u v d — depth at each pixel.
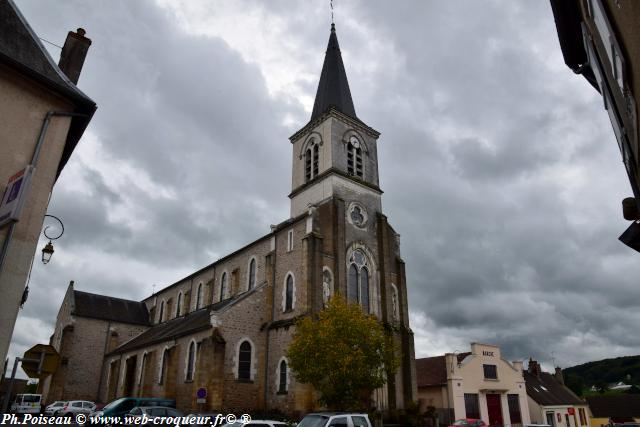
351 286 38.31
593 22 7.95
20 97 12.75
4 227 11.23
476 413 42.59
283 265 38.91
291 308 36.34
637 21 4.98
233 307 36.38
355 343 28.16
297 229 38.78
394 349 30.83
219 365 33.22
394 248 42.88
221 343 33.88
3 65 12.38
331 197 39.88
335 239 38.03
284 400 33.06
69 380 52.69
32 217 12.13
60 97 13.50
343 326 28.39
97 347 55.94
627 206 8.27
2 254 11.05
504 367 46.75
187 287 55.91
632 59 5.75
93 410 41.59
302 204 43.81
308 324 29.28
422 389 44.38
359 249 40.09
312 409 31.06
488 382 44.56
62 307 61.44
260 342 36.88
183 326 43.66
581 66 10.78
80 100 13.70
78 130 14.46
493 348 46.78
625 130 7.57
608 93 8.57
